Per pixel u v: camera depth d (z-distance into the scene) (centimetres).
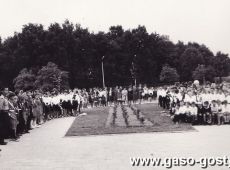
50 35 10506
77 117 3878
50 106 3922
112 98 5972
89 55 11019
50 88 8594
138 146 1992
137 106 5141
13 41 11338
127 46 11850
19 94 2881
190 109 2914
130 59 11712
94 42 11244
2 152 1964
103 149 1953
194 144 1981
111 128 2769
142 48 11975
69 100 4166
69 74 10269
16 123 2408
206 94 3073
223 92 3100
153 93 6825
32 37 10612
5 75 10631
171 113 3547
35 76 9412
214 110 2889
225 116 2900
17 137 2500
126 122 3108
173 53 13088
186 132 2441
